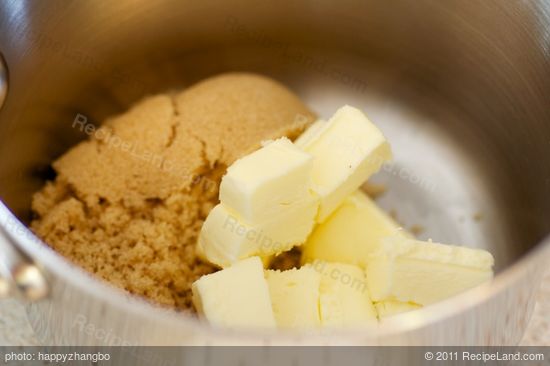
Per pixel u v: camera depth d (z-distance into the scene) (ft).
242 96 0.86
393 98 0.89
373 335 0.52
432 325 0.53
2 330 0.73
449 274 0.69
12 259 0.55
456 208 0.85
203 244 0.73
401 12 0.82
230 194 0.69
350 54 0.89
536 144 0.76
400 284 0.70
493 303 0.55
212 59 0.89
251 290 0.66
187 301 0.74
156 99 0.85
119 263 0.75
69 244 0.76
